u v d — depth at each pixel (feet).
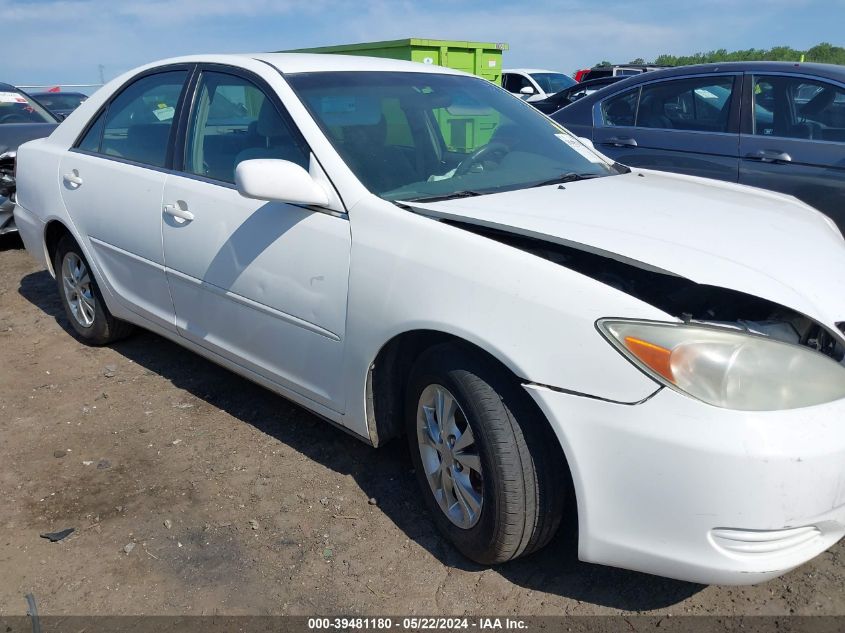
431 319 7.61
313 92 10.03
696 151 17.17
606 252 7.10
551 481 7.25
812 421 6.22
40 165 14.39
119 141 12.75
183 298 11.28
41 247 14.79
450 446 8.08
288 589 7.93
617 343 6.53
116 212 12.26
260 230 9.63
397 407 9.02
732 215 8.64
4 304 17.71
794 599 7.54
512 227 7.68
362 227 8.52
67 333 15.64
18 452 10.80
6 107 25.02
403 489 9.66
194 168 11.02
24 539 8.82
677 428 6.24
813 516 6.27
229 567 8.27
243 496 9.59
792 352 6.45
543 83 52.19
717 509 6.21
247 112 10.41
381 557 8.40
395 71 11.34
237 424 11.46
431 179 9.53
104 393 12.64
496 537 7.48
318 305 8.93
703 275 6.86
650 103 18.31
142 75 12.73
